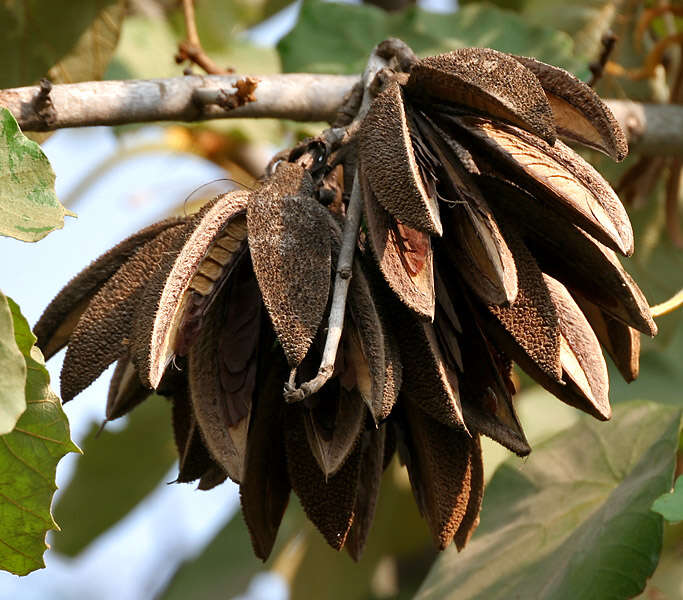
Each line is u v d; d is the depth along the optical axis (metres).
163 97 2.28
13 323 2.06
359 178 2.09
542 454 2.37
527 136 2.11
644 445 2.34
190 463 2.14
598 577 2.21
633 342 2.16
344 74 2.60
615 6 2.74
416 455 2.14
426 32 2.62
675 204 2.56
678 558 2.60
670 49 2.64
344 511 2.12
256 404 2.11
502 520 2.34
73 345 2.12
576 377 2.12
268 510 2.15
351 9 2.63
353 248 2.08
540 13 2.79
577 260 2.11
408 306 2.06
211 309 2.10
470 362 2.11
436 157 2.11
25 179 2.09
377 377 2.06
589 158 2.62
